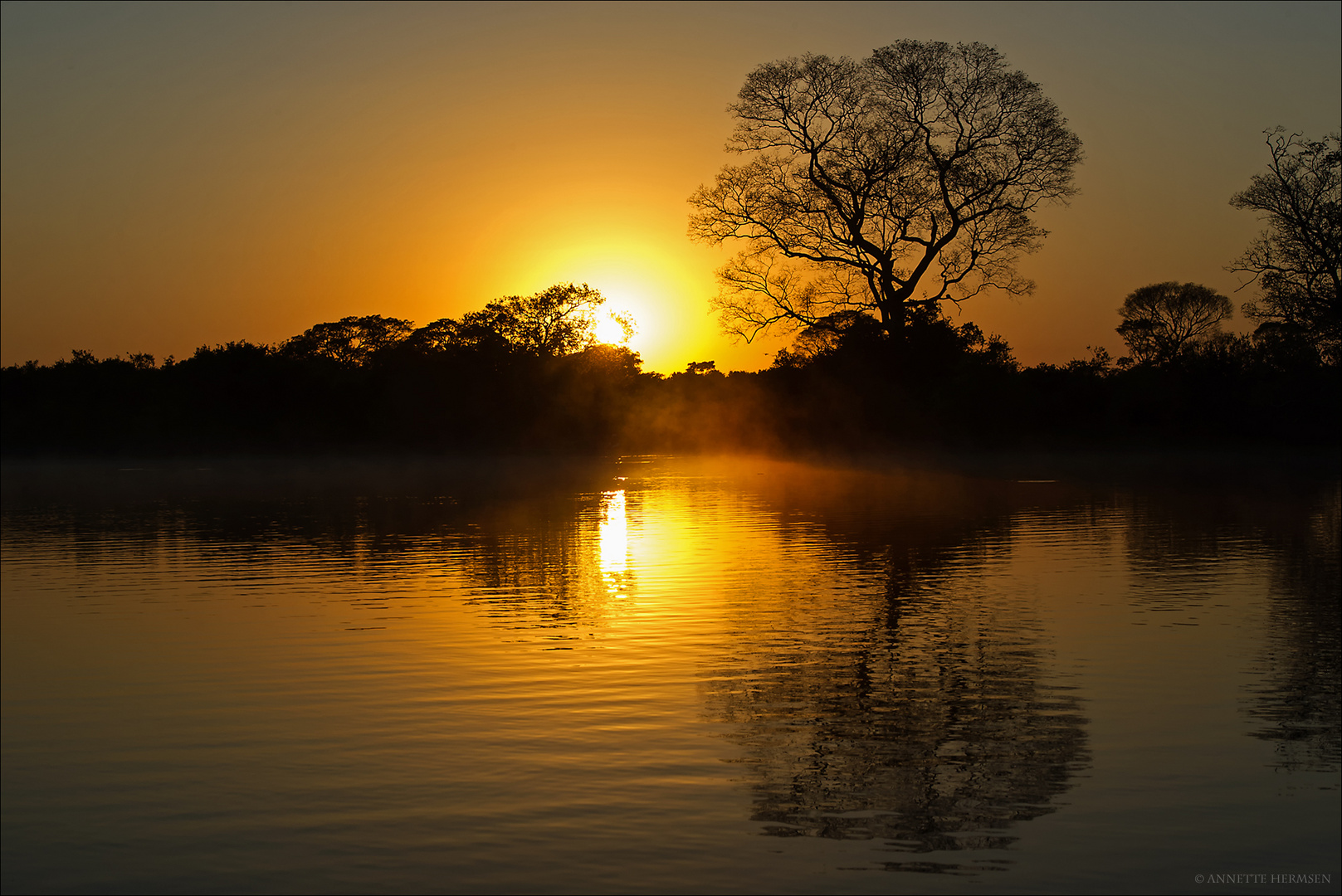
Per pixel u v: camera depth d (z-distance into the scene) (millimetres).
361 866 7270
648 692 11070
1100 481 46656
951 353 65562
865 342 65875
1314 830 7590
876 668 11906
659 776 8695
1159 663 11961
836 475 54188
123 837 7824
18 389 81312
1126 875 6996
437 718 10312
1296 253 53969
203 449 77812
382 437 77750
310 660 12812
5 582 19641
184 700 11164
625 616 15086
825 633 13766
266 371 79125
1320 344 55969
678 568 19891
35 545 25938
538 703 10742
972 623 14289
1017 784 8422
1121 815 7863
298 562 21828
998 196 53969
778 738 9578
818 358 68812
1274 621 14250
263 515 34031
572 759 9102
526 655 12742
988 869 7082
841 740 9492
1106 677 11406
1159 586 17234
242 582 19203
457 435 78062
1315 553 21078
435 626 14688
